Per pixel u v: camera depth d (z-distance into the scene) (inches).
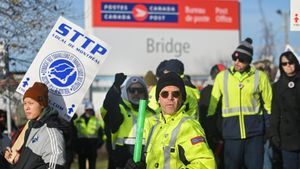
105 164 1434.5
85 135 1144.2
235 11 2146.9
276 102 584.4
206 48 2124.8
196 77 2111.2
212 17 2130.9
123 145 579.2
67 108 466.6
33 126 413.7
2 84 656.4
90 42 471.5
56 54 468.4
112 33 2028.8
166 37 2085.4
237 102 590.2
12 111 927.0
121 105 581.9
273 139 587.2
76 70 468.8
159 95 357.7
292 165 582.6
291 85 577.3
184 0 2111.2
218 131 634.8
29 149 408.2
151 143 359.6
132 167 364.2
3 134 516.7
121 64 2048.5
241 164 598.5
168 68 580.4
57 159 402.6
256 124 590.9
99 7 2014.0
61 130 414.0
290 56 574.2
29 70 465.1
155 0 2057.1
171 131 350.3
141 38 2060.8
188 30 2108.8
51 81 466.9
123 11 2039.9
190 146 343.9
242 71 591.2
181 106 357.7
